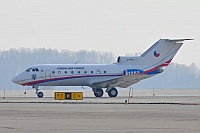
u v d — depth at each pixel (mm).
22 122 79562
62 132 65938
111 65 190375
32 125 75000
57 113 97750
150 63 191625
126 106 120688
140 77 188625
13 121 81375
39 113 97875
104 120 82625
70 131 67125
